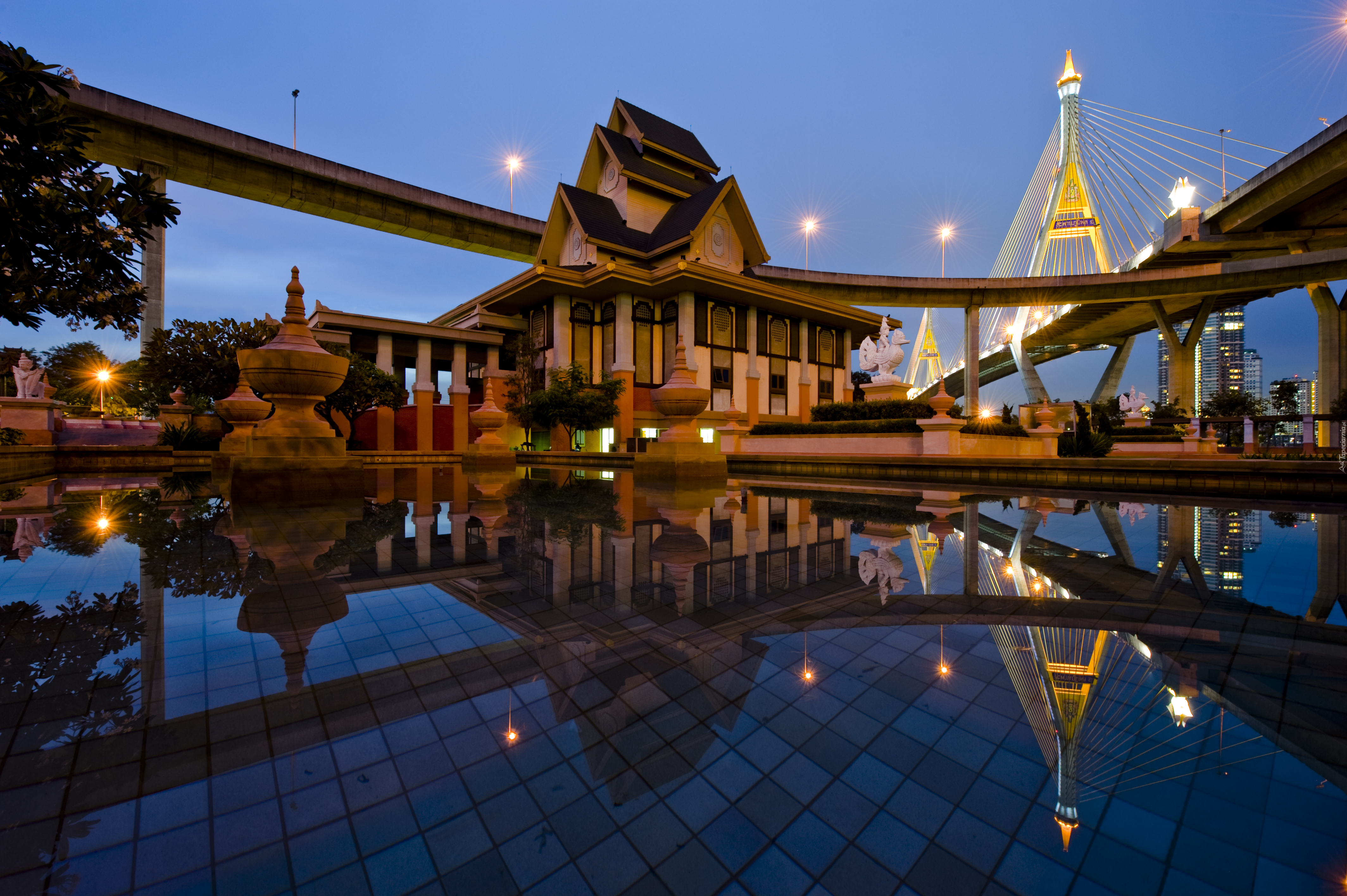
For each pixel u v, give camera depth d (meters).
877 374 17.44
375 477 12.18
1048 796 1.28
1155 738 1.50
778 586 3.04
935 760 1.42
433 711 1.67
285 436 6.90
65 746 1.44
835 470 12.86
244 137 30.56
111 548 4.00
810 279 49.97
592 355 33.16
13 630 2.30
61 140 4.50
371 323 29.72
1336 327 42.66
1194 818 1.20
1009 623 2.44
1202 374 184.75
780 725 1.59
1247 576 3.23
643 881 1.05
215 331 24.23
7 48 4.21
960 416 15.33
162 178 29.80
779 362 37.12
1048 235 65.25
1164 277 46.84
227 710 1.65
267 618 2.49
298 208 34.88
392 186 36.12
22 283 4.50
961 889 1.03
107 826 1.17
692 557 3.80
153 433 19.44
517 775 1.37
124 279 5.05
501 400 32.81
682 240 32.88
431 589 2.97
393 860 1.11
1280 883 1.02
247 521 5.40
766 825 1.21
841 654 2.10
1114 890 1.01
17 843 1.12
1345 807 1.22
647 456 10.73
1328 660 2.02
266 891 1.03
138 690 1.77
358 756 1.43
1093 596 2.83
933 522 5.43
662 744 1.50
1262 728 1.55
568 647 2.17
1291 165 36.50
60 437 16.97
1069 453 18.91
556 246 38.69
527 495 8.10
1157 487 8.17
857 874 1.07
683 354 10.41
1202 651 2.11
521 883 1.05
